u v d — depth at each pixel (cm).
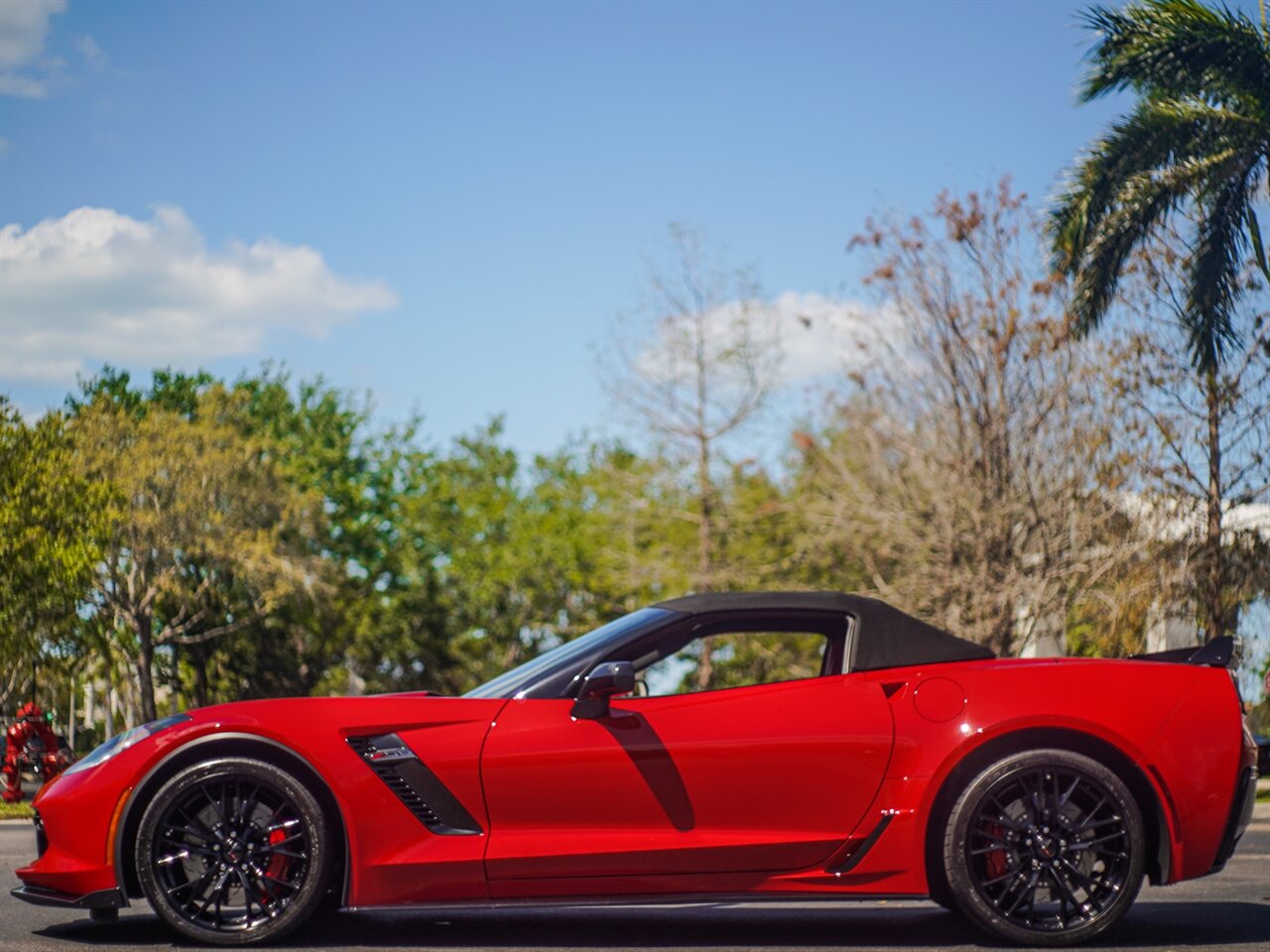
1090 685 536
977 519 2339
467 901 511
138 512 3981
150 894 507
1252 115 1980
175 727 520
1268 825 1357
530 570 4912
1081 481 2253
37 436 2842
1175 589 2139
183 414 5162
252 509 4288
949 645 549
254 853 512
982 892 516
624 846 513
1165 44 1969
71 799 517
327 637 5056
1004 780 520
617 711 527
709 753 520
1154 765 527
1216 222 1956
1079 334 2081
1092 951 508
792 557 3138
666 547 3678
